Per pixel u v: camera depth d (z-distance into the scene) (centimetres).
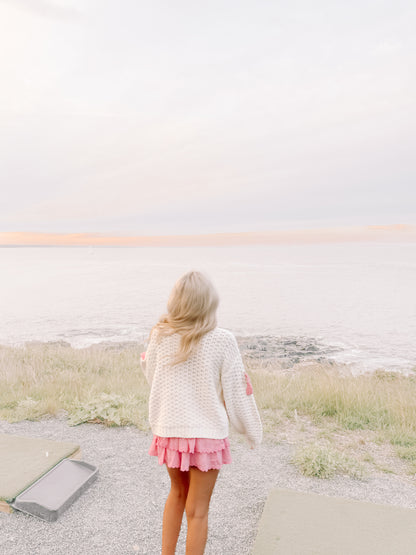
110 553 284
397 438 515
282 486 390
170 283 14500
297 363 1553
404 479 411
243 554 288
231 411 225
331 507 322
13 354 1060
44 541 296
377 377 1097
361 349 3078
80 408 574
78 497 355
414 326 5741
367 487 391
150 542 297
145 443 481
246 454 463
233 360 221
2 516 325
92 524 317
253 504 354
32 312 6606
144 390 698
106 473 404
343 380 852
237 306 8262
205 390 222
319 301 9919
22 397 648
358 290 13725
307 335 4109
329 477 408
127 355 1152
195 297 223
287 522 302
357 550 271
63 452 401
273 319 6141
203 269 234
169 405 226
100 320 5234
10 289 12638
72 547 290
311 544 277
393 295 12212
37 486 346
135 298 9438
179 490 241
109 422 536
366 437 527
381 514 313
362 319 6669
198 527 224
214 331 225
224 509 346
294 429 548
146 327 4169
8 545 290
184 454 220
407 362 2164
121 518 326
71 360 1021
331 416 607
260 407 634
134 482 386
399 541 281
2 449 407
